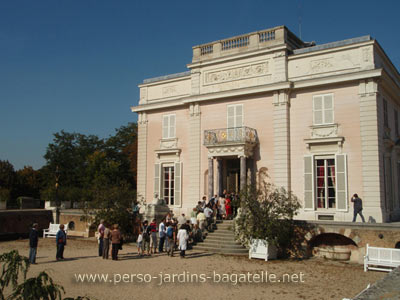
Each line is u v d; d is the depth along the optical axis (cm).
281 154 2208
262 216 1655
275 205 1719
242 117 2391
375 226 1540
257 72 2358
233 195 2169
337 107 2091
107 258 1595
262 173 2273
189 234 1881
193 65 2598
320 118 2134
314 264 1517
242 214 1730
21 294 378
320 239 1736
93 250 1877
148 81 2878
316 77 2164
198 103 2564
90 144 5444
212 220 2059
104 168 4438
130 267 1397
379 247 1434
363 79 2011
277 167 2212
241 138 2258
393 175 2230
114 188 2269
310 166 2125
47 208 3253
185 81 2688
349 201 1997
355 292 1059
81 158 5203
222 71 2500
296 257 1700
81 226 2598
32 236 1471
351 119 2041
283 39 2278
